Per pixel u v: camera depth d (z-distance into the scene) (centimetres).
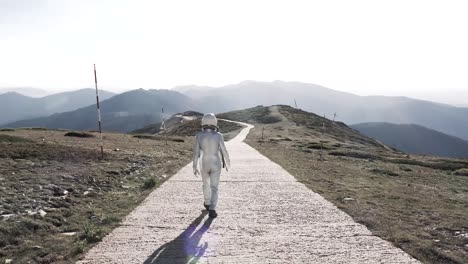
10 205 704
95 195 864
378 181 1348
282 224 636
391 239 559
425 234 590
